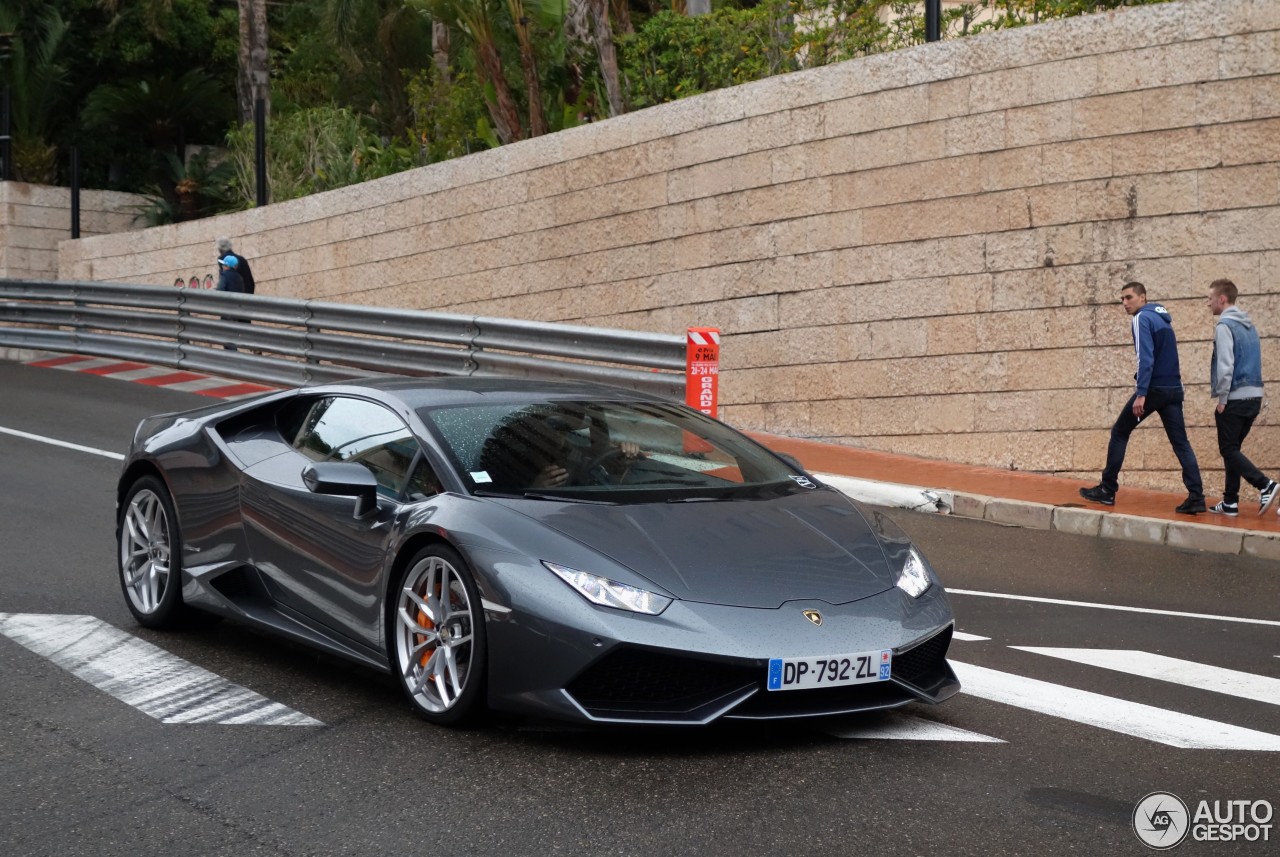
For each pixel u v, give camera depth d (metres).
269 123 24.86
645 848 3.53
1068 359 11.50
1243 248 10.73
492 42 18.56
